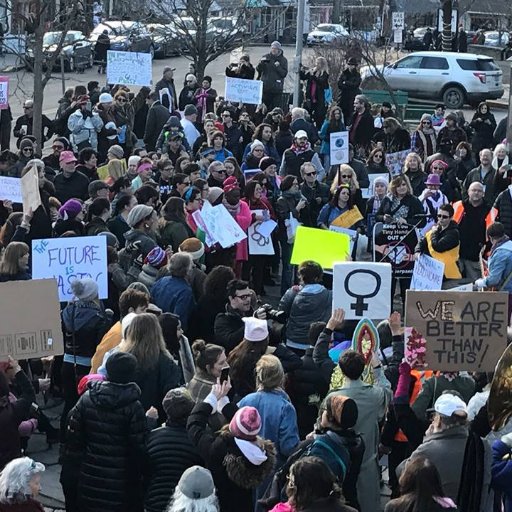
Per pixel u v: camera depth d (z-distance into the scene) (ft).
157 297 33.01
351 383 24.53
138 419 23.40
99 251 33.55
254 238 45.65
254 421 22.13
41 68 61.31
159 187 47.83
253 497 24.56
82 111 61.98
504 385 22.47
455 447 22.30
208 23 84.64
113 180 47.83
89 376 26.61
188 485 19.52
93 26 110.73
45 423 32.63
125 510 23.49
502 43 172.35
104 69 125.08
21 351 26.78
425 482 19.57
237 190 44.50
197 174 44.93
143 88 71.77
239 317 29.96
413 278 38.75
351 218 45.44
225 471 22.25
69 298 33.50
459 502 22.22
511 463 22.68
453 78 117.50
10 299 26.61
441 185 54.39
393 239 44.47
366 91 99.14
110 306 35.06
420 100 118.93
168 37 83.71
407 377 26.12
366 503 24.45
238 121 69.62
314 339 28.89
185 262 33.06
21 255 32.96
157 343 26.89
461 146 63.00
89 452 23.53
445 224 43.60
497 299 26.16
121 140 65.57
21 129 64.85
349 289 30.55
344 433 22.30
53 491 29.68
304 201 47.65
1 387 24.04
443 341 26.18
